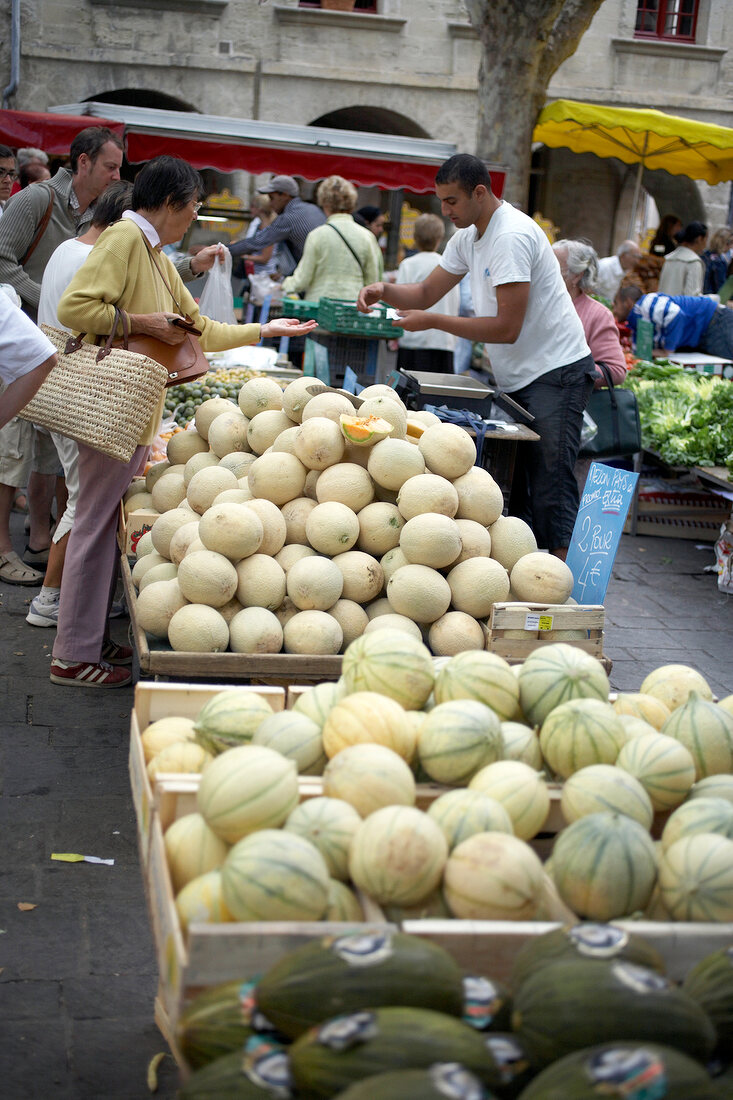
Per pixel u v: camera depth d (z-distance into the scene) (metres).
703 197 19.25
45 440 5.93
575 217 19.52
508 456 5.43
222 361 7.05
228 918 1.90
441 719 2.34
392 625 3.56
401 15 17.00
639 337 10.09
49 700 4.64
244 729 2.51
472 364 13.23
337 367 7.27
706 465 7.70
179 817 2.22
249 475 3.97
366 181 10.38
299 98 16.97
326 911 1.90
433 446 3.90
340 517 3.72
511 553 3.90
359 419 3.92
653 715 2.72
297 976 1.62
